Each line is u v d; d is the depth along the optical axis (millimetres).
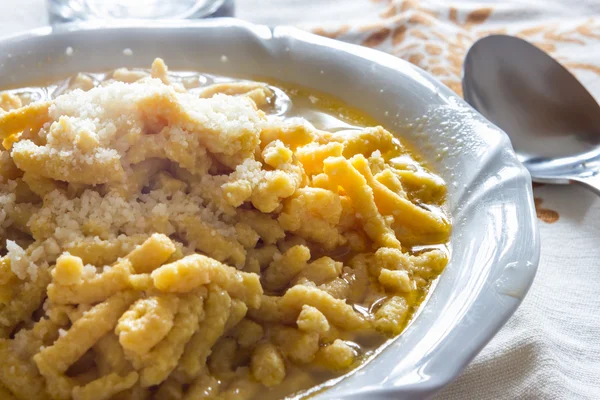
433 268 265
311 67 330
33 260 245
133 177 260
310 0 410
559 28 390
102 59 338
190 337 235
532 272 249
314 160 278
